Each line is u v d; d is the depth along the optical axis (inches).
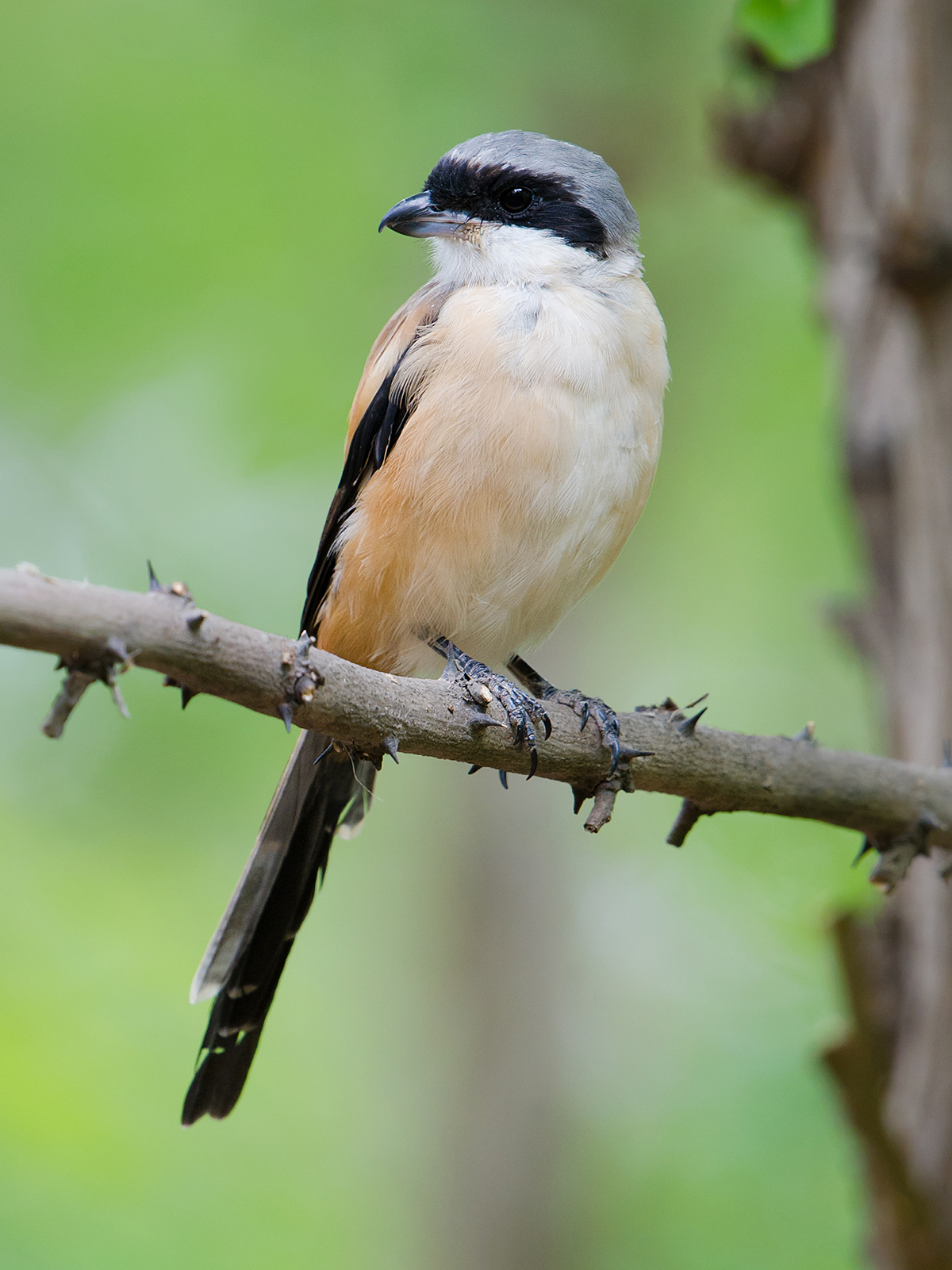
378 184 491.5
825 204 273.1
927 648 240.5
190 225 479.8
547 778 223.3
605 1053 534.6
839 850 376.2
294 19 466.6
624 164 518.9
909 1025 237.5
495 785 551.5
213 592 511.5
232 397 504.4
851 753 226.1
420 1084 538.3
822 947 344.5
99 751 535.5
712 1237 401.1
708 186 519.2
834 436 299.1
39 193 476.1
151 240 481.1
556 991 540.7
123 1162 402.9
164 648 157.2
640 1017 513.0
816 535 526.6
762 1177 387.2
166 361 501.4
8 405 508.4
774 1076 392.8
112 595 153.8
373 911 571.5
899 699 249.0
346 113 483.8
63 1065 415.2
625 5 476.1
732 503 543.8
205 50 471.5
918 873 237.9
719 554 563.2
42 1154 391.5
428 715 196.5
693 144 514.3
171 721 530.3
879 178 249.6
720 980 429.7
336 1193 494.3
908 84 229.0
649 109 510.9
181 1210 425.1
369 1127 530.9
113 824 530.3
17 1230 379.9
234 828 538.6
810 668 526.9
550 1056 534.6
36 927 481.4
